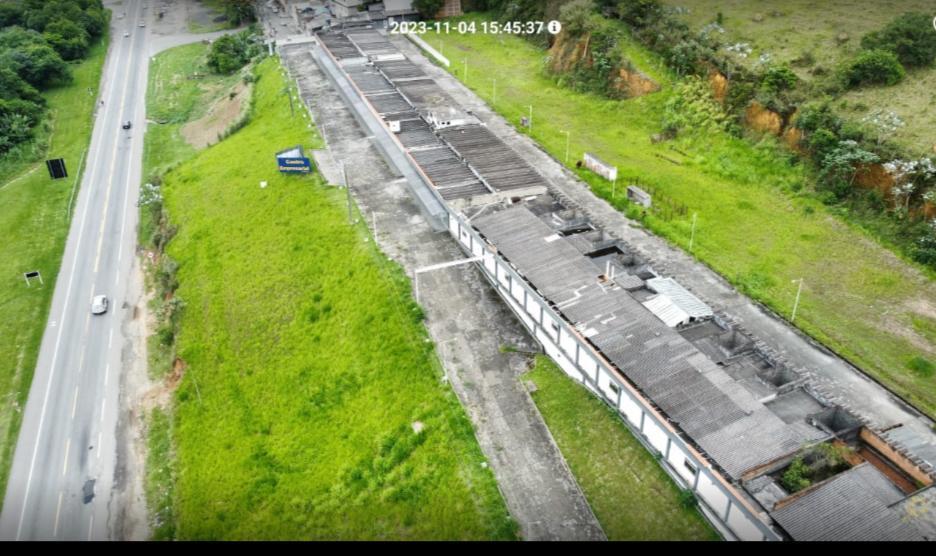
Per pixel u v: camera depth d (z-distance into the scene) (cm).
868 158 7225
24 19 15925
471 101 10681
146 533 5088
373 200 8081
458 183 7681
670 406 4578
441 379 5538
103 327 7338
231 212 8494
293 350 6400
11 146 11138
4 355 6988
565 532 4419
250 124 11006
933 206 6725
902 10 10112
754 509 3884
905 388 5225
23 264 8406
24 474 5669
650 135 9338
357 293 6662
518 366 5691
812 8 10681
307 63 12900
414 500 4781
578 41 11031
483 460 4897
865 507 3781
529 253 6184
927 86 8206
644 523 4416
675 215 7494
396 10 14775
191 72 14175
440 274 6744
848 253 6806
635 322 5312
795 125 8162
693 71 9750
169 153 11044
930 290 6275
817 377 5331
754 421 4409
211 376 6353
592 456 4869
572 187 8150
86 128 12006
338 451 5325
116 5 19088
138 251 8631
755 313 6044
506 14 14038
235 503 5103
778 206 7638
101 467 5706
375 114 9638
